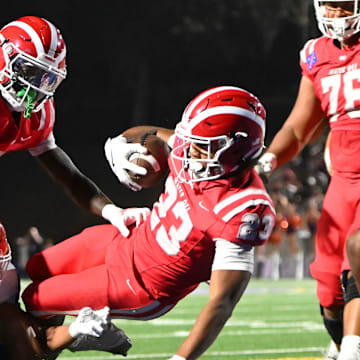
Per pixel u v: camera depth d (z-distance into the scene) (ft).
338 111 34.81
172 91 203.72
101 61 200.13
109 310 29.66
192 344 26.37
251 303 82.33
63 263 31.35
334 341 37.09
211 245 28.35
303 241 125.90
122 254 30.27
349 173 34.58
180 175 29.07
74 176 33.06
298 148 37.19
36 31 29.73
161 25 195.52
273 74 201.98
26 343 29.37
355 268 30.37
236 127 28.04
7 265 30.58
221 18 197.16
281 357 46.47
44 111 31.65
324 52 35.29
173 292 29.81
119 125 207.00
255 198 27.81
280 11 198.70
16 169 194.29
